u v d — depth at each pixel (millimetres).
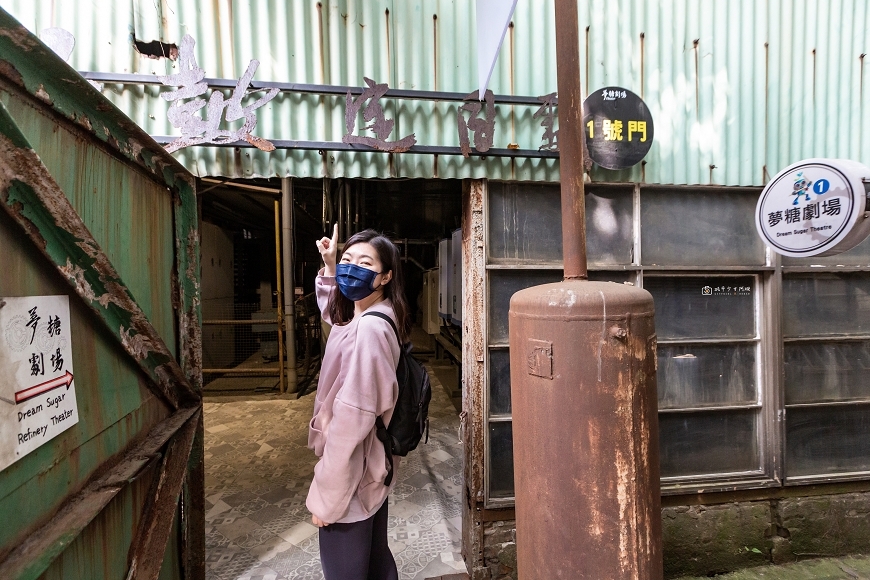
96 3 1718
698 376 2158
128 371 1114
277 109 1836
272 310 6527
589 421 984
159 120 1771
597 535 987
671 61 2092
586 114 1950
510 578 1967
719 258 2172
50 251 783
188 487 1549
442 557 2094
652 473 1020
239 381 5527
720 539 2119
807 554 2172
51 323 797
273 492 2684
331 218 4770
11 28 671
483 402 1941
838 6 2189
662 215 2131
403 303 1457
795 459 2176
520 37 1982
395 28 1916
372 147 1811
